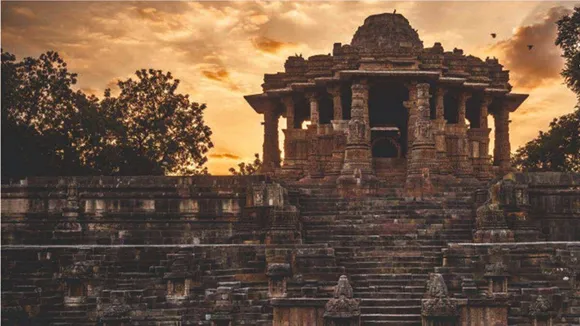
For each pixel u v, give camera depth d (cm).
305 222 4012
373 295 3231
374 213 4103
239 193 4150
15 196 4159
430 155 4625
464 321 3066
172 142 6303
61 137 5484
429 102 5106
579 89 5200
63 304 3312
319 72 5206
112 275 3425
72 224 4097
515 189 3962
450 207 4169
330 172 4991
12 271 3488
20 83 5509
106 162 5725
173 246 3538
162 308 3241
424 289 3269
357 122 4703
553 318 3078
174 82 6425
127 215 4131
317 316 3059
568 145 5484
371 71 4894
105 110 6038
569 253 3356
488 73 5388
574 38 5200
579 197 4097
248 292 3241
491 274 3155
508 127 5581
